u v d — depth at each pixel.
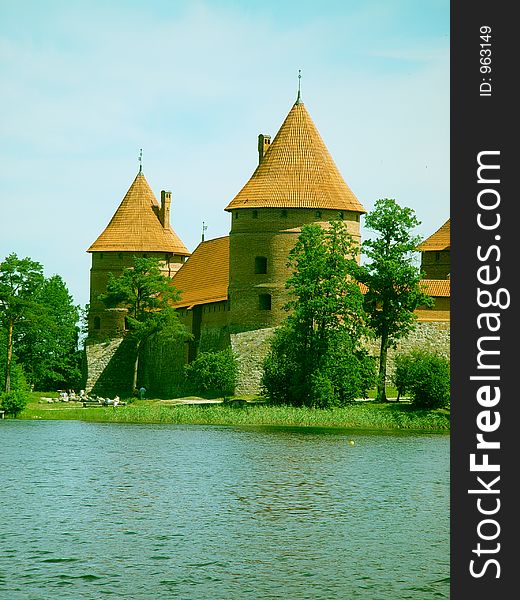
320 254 78.19
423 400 74.75
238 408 77.06
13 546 33.50
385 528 36.47
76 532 35.44
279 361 78.19
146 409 78.88
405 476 47.66
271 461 52.47
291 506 40.28
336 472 48.88
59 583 29.89
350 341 77.12
